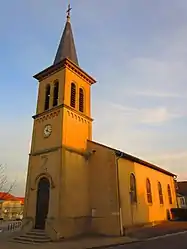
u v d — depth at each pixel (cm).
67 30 2636
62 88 2117
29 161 2100
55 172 1841
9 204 5150
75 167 1941
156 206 2444
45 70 2311
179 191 4984
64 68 2197
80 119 2169
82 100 2306
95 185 1975
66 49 2458
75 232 1756
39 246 1387
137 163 2284
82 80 2370
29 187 2002
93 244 1410
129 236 1681
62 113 2006
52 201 1764
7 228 2611
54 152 1920
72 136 2017
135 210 2020
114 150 1959
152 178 2545
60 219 1673
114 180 1880
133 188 2103
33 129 2212
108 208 1838
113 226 1762
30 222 1844
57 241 1543
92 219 1891
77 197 1869
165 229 1945
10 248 1338
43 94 2302
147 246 1302
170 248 1226
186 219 2617
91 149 2108
